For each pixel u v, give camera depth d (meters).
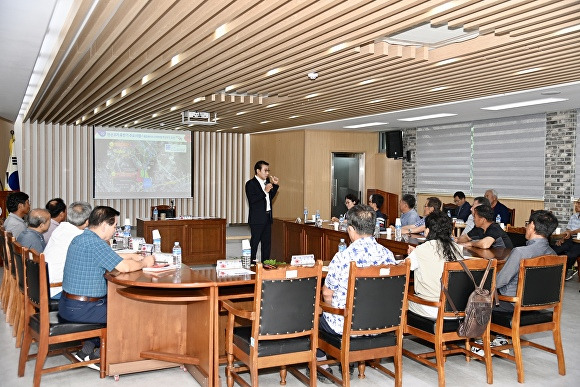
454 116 10.31
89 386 3.87
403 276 3.61
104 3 4.12
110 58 5.67
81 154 13.42
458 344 4.77
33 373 4.14
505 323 4.05
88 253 3.91
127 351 4.06
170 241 9.27
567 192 9.27
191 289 3.96
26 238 5.07
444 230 4.07
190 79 6.91
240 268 4.22
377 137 14.04
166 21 4.50
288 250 8.70
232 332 3.70
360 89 7.30
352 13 4.13
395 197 13.15
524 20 4.23
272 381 3.98
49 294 4.23
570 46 4.87
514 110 9.31
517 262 4.07
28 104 10.45
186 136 14.20
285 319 3.40
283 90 7.54
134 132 13.59
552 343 4.97
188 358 4.01
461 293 3.83
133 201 14.16
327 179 13.53
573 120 9.14
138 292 3.85
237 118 11.10
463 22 4.30
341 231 6.98
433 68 5.91
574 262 8.05
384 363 4.41
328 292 3.77
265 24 4.36
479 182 11.14
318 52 5.28
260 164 7.80
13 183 10.97
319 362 3.92
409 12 4.05
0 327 5.40
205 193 15.01
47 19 4.62
